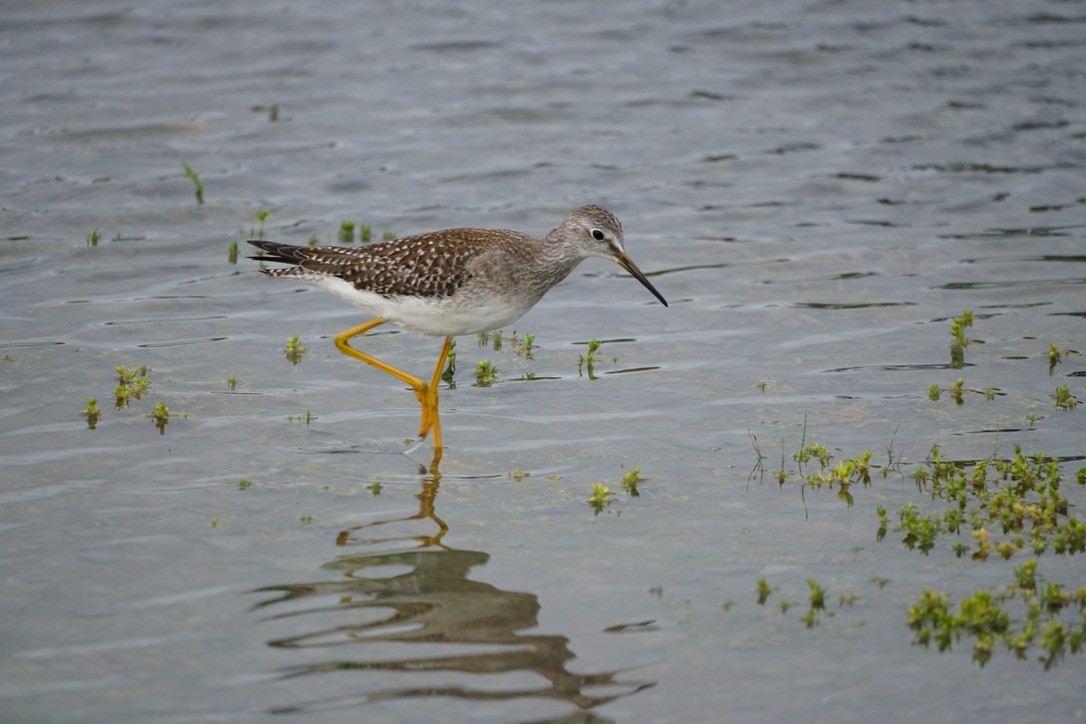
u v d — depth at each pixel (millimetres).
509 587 10250
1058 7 26281
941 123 22031
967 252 17922
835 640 9500
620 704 8758
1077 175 20234
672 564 10602
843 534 11102
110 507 11406
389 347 15617
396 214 18938
